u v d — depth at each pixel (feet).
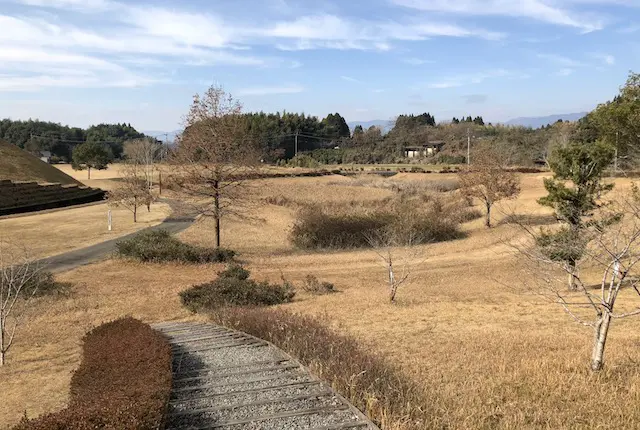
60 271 76.07
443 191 198.39
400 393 22.11
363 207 146.30
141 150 254.47
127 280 72.08
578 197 62.13
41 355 39.65
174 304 58.59
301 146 438.81
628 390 24.58
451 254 101.45
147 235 94.07
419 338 40.27
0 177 200.23
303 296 65.46
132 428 16.52
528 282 69.82
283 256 103.55
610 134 102.78
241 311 46.75
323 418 20.04
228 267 79.61
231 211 104.78
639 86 104.78
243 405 21.79
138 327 33.45
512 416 21.45
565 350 34.14
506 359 31.27
